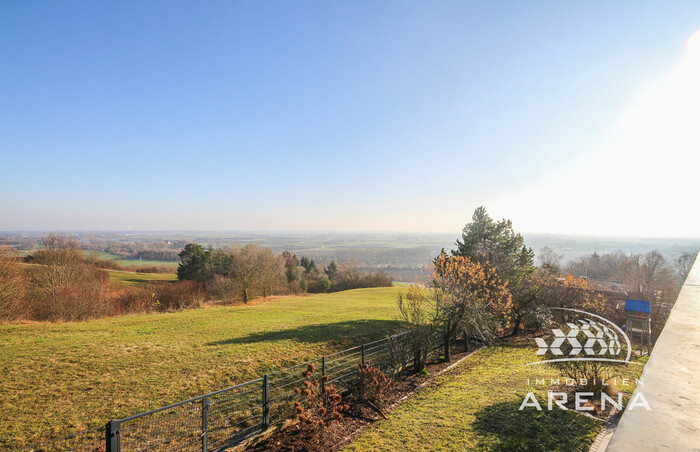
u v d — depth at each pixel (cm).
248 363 1181
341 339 1554
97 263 4169
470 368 1345
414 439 761
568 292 2009
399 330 1758
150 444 721
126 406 857
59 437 718
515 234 2338
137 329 1714
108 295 2861
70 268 2955
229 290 3534
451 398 987
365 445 754
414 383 1201
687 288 380
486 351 1606
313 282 6819
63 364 1109
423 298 1488
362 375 1021
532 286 1980
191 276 4906
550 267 2247
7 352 1219
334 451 761
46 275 2705
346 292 4956
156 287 3409
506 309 1767
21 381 964
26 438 705
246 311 2492
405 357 1281
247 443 764
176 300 3166
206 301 3400
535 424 745
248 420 849
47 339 1442
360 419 919
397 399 1061
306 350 1366
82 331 1631
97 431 750
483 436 725
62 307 2278
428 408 936
